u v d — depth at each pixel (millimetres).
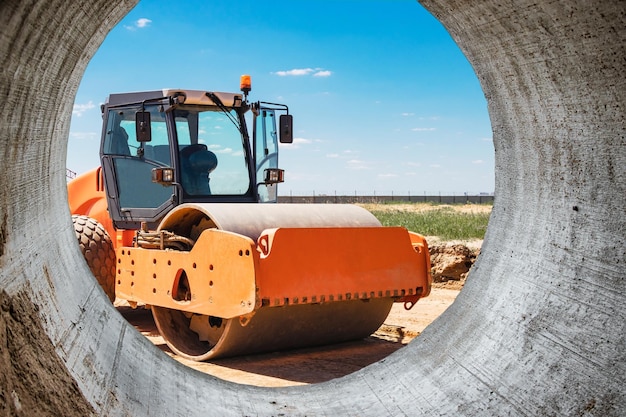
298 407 3916
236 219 6301
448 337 4305
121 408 3014
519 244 4250
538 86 3965
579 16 3352
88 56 3568
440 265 12117
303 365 6484
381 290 6367
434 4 4281
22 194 2914
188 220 6988
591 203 3750
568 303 3641
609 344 3318
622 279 3430
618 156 3592
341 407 3936
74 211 9430
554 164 4062
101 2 3160
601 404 3168
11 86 2561
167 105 7980
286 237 5859
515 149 4473
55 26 2768
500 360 3744
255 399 3963
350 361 6629
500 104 4500
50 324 2852
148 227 8383
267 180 8531
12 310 2551
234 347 6480
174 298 6609
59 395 2613
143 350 3844
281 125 8461
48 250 3307
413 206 39406
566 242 3838
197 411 3498
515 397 3486
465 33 4348
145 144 8367
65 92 3371
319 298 5996
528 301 3895
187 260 6402
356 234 6258
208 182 8219
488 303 4219
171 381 3689
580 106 3734
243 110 8422
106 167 8727
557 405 3307
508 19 3807
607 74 3471
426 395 3846
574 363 3402
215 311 6039
